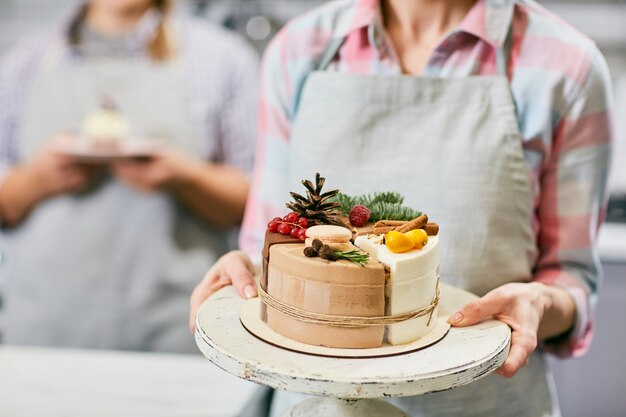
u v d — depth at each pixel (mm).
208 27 2387
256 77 2383
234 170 2344
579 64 1161
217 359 867
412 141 1198
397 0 1244
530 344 965
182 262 2289
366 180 1205
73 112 2297
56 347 2322
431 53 1220
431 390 811
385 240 938
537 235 1268
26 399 1356
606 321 2496
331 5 1324
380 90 1206
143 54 2297
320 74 1250
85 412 1312
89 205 2258
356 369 824
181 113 2291
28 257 2303
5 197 2258
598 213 1239
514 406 1203
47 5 2920
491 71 1209
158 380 1467
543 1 2855
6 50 2949
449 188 1179
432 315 948
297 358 853
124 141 2193
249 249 1348
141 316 2287
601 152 1188
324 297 889
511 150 1181
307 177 1240
